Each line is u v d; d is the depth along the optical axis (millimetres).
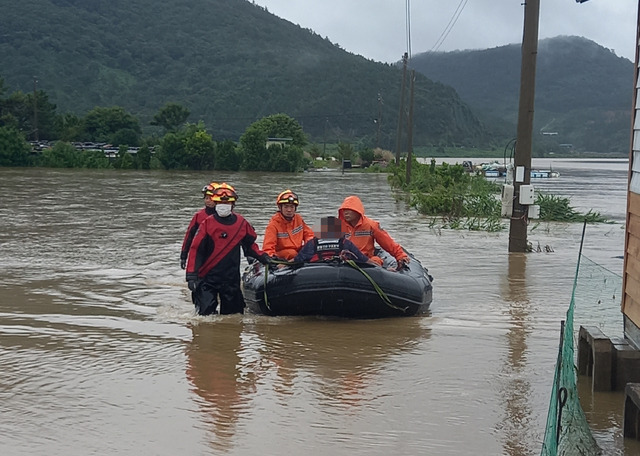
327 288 9039
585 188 42656
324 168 75438
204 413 6086
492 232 19172
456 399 6457
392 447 5449
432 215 23859
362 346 8117
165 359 7562
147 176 50438
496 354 7855
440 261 14156
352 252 9344
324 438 5602
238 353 7812
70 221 20188
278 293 9117
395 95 187625
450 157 157750
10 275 12023
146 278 11914
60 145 66000
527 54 15164
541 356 7785
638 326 6457
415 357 7723
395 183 39438
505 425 5879
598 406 6270
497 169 62406
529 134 15422
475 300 10602
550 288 11508
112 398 6402
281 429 5766
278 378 7004
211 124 182000
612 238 18375
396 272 9477
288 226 9930
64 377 6938
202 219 10102
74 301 10172
